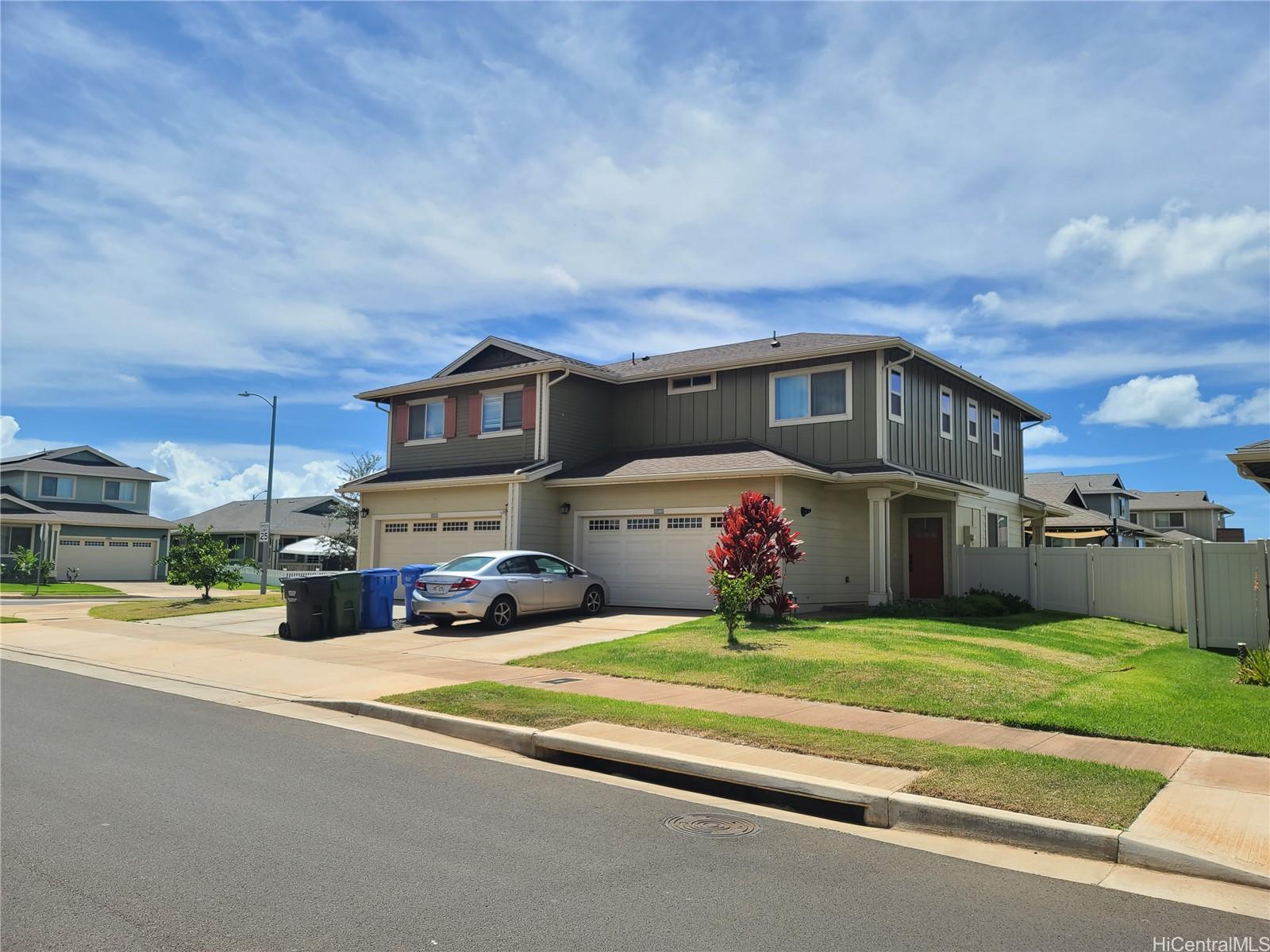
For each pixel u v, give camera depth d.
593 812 6.57
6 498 45.09
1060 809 6.12
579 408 23.52
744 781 7.11
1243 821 5.94
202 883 4.96
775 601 16.56
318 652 15.08
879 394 20.06
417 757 8.27
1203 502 53.09
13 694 11.73
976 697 9.85
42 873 5.09
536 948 4.21
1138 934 4.52
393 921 4.48
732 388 22.47
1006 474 27.27
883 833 6.21
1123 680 11.20
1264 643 14.23
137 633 18.53
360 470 40.56
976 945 4.35
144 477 51.75
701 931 4.45
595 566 21.52
